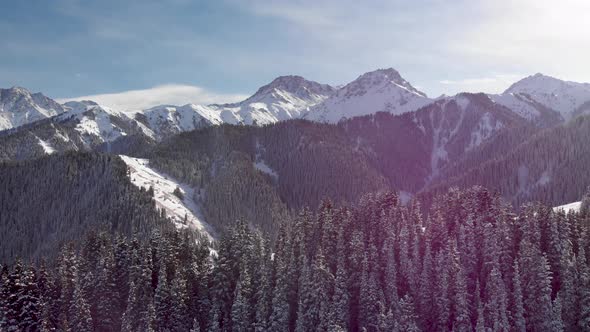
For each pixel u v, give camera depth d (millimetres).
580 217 96312
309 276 86812
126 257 95250
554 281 84062
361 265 90000
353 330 86812
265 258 99250
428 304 84000
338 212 109875
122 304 91438
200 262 100000
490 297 79375
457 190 115375
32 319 84500
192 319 89062
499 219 91562
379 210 107375
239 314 84688
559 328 74250
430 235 96438
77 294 81688
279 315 84125
